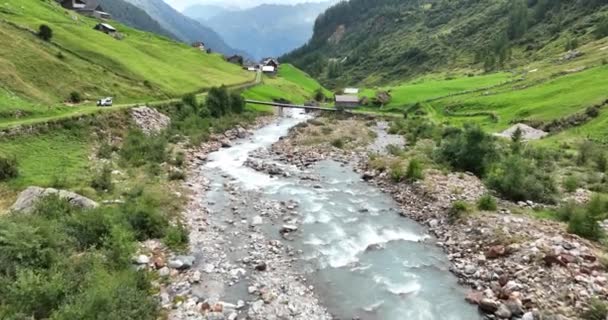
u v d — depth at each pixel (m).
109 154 43.91
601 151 51.69
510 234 27.50
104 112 52.25
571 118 70.38
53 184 32.19
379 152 56.19
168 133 56.78
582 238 26.73
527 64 154.62
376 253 27.70
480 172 44.09
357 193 39.94
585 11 180.50
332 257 26.91
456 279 24.55
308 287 23.20
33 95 51.88
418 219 33.56
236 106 79.94
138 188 33.88
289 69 189.38
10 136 39.12
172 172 41.09
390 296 22.62
